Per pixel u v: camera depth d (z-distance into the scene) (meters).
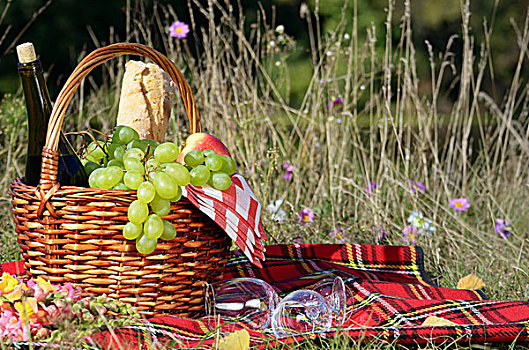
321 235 2.50
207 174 1.39
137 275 1.35
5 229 2.31
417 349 1.36
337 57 3.12
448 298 1.71
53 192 1.30
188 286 1.43
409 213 2.89
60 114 1.33
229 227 1.39
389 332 1.30
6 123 3.27
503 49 8.02
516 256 2.35
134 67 1.70
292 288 1.73
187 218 1.38
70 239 1.32
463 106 3.18
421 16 7.67
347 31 6.96
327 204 2.83
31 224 1.34
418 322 1.46
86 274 1.34
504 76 7.97
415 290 1.73
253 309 1.43
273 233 2.30
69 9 6.19
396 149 3.76
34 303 1.22
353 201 2.96
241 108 3.11
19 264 1.77
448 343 1.36
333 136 3.11
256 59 3.02
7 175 2.72
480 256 2.40
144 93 1.69
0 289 1.28
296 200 2.74
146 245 1.31
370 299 1.59
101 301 1.30
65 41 6.21
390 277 1.95
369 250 2.05
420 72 7.72
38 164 1.42
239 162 2.79
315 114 3.08
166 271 1.38
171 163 1.36
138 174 1.33
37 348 1.14
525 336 1.32
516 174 3.16
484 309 1.53
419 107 3.06
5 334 1.19
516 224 2.95
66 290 1.28
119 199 1.31
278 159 2.90
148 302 1.38
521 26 7.96
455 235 2.57
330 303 1.45
